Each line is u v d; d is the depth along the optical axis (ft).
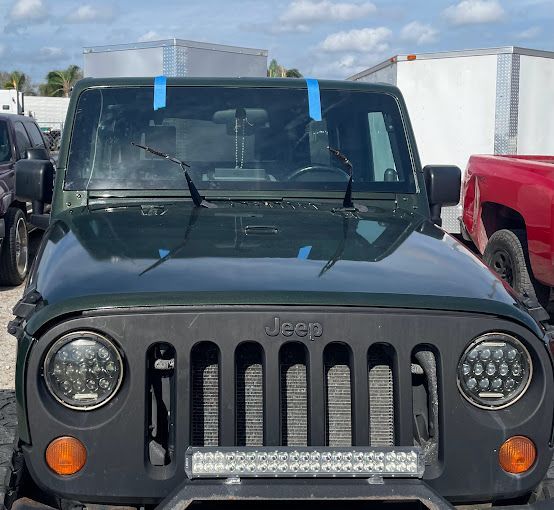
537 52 36.37
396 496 7.07
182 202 11.44
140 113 12.12
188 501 6.98
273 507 7.44
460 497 7.54
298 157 12.11
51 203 12.08
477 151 36.76
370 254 8.91
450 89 36.88
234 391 7.41
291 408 7.65
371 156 12.30
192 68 28.43
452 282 8.13
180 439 7.36
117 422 7.32
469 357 7.55
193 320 7.40
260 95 12.46
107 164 11.74
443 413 7.48
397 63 37.73
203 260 8.45
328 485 7.08
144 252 8.76
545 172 19.75
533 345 7.59
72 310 7.36
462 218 25.96
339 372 7.70
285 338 7.44
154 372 7.75
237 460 7.15
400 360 7.50
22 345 7.39
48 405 7.31
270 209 11.14
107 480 7.33
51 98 111.34
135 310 7.40
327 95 12.55
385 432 7.78
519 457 7.54
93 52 30.14
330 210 11.29
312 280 7.86
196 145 11.98
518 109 36.19
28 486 7.84
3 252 27.61
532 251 19.94
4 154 29.53
